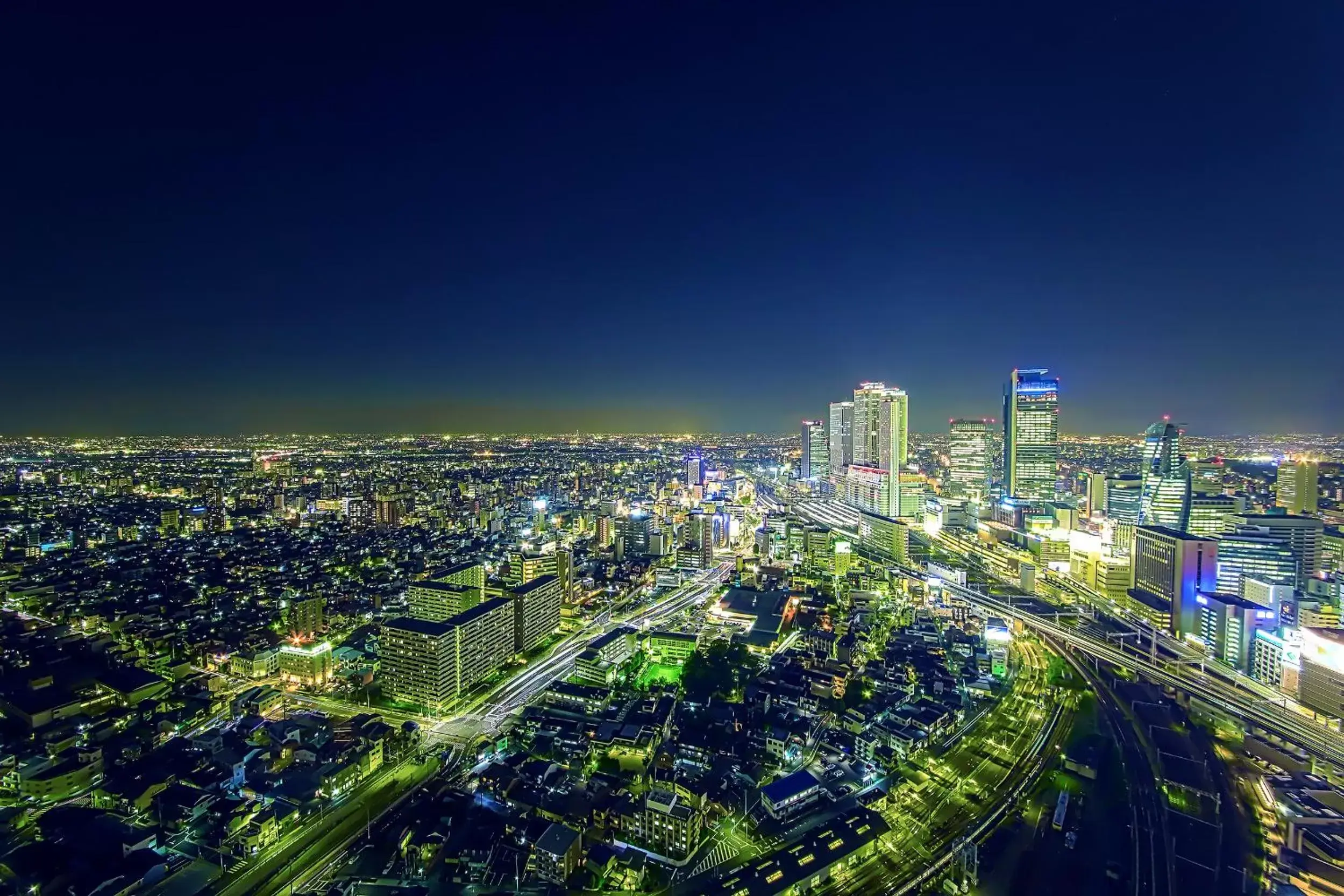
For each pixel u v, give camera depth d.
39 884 193.12
